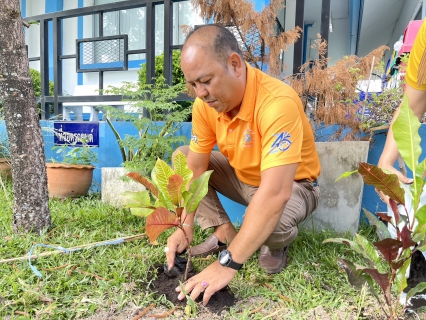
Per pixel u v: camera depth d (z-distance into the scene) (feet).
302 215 6.49
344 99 9.50
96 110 16.90
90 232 8.23
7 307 5.10
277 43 9.49
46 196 8.17
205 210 7.16
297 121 5.43
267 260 6.59
